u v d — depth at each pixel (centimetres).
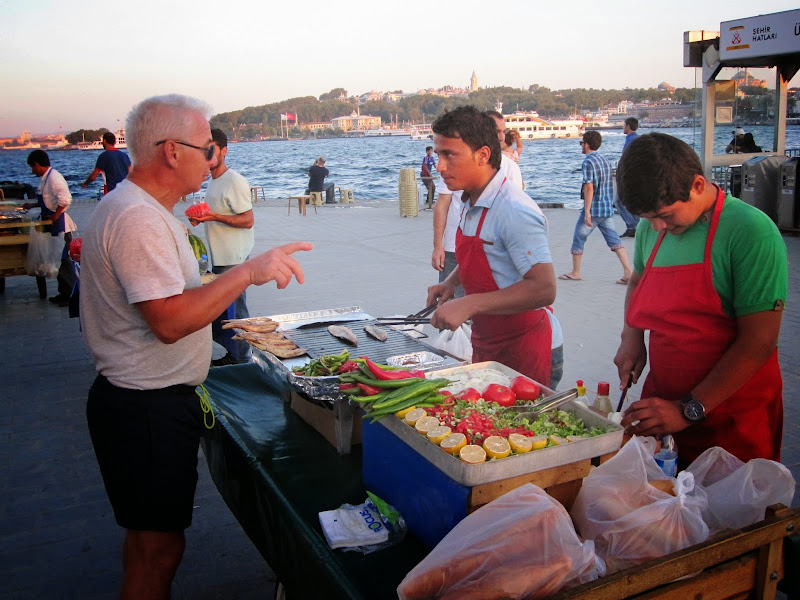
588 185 808
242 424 248
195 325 188
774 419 212
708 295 199
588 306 729
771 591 155
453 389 199
